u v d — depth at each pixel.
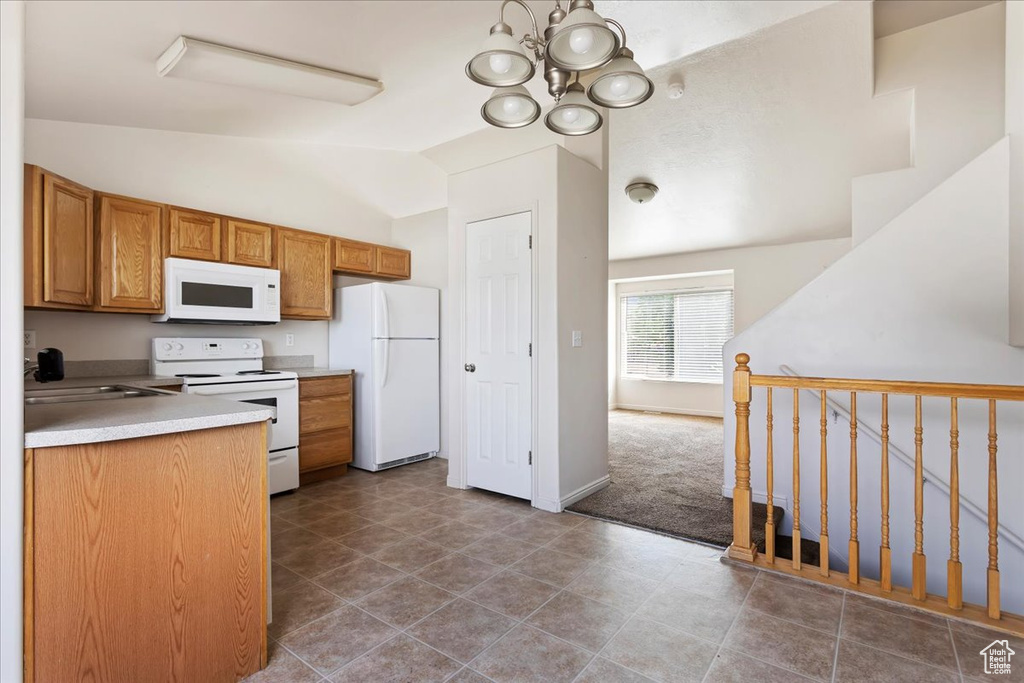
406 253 4.67
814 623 1.89
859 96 3.51
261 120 3.29
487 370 3.43
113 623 1.32
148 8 1.82
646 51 2.92
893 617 1.93
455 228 3.58
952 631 1.83
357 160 4.42
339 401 3.91
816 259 5.89
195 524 1.48
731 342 3.25
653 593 2.11
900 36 3.37
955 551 1.96
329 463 3.82
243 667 1.58
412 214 4.95
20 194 1.15
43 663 1.21
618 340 7.71
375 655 1.69
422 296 4.32
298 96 2.78
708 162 4.54
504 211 3.32
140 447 1.37
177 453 1.44
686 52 2.94
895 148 4.05
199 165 3.54
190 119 3.14
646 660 1.67
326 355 4.38
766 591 2.13
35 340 2.87
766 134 4.08
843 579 2.19
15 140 1.13
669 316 7.24
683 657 1.68
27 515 1.18
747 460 2.40
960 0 3.04
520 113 1.84
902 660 1.67
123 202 2.93
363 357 4.09
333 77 2.52
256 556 1.61
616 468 4.12
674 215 5.56
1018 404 2.40
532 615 1.94
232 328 3.78
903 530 2.64
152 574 1.39
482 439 3.47
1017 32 2.21
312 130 3.61
